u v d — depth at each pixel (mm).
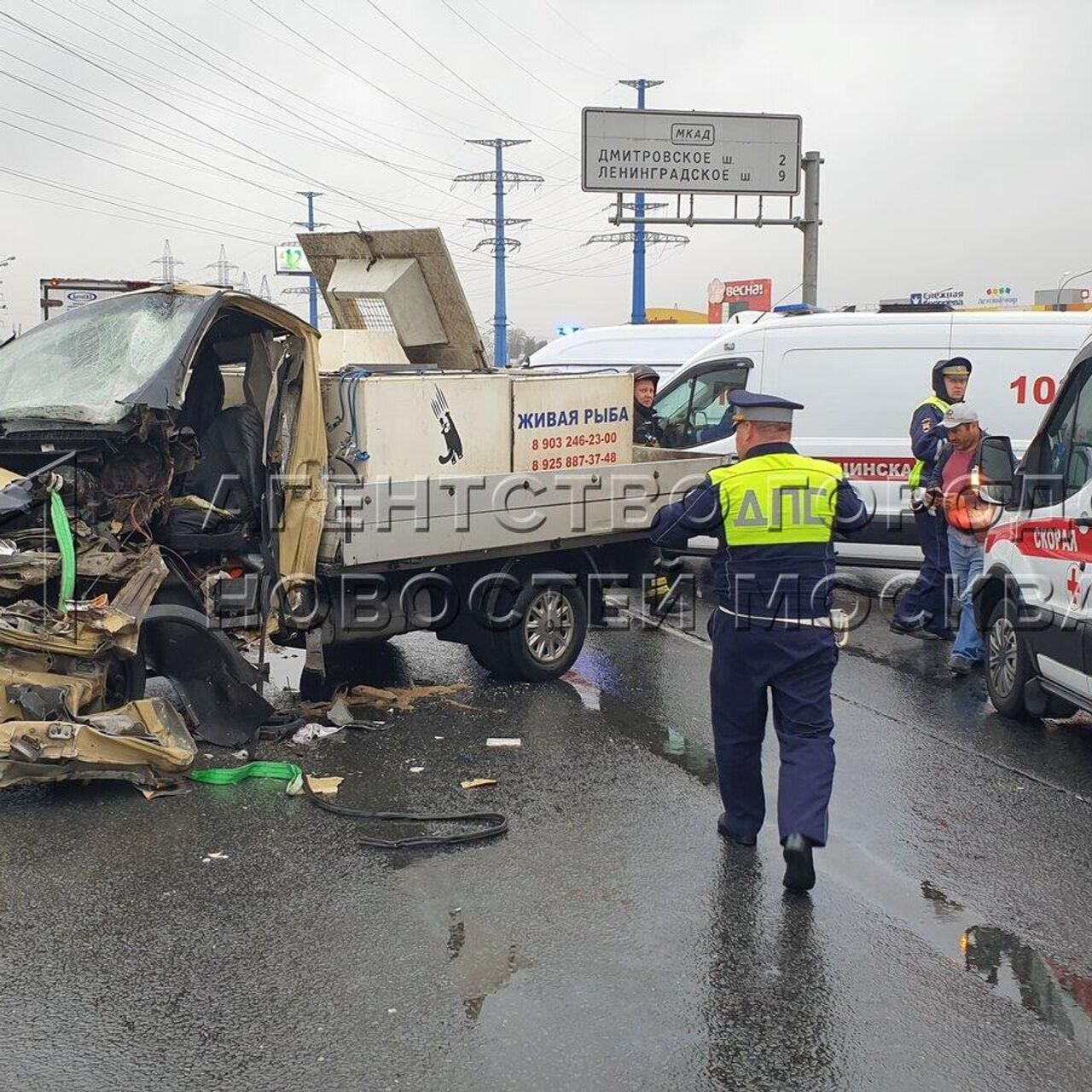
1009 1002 3891
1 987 3867
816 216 22562
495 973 4016
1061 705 6824
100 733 5258
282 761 6047
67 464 5730
